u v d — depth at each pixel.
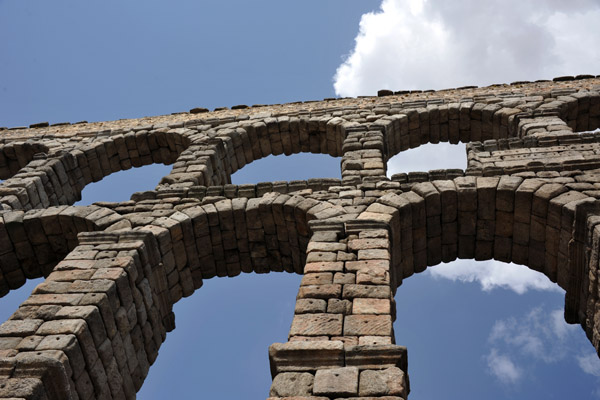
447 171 19.03
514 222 17.38
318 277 13.95
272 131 28.22
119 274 15.20
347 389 10.49
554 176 18.06
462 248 18.16
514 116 25.34
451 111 27.22
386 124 26.05
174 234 17.62
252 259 18.91
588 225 14.98
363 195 18.16
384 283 13.56
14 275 19.30
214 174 24.92
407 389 11.20
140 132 28.88
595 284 14.62
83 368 13.14
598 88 27.67
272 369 11.34
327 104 30.23
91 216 18.38
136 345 15.43
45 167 25.31
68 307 13.97
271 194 18.59
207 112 31.48
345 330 12.11
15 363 11.91
